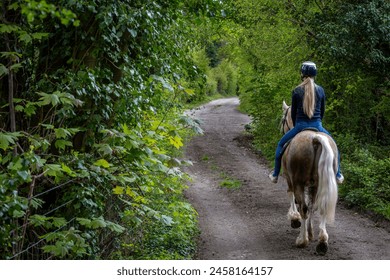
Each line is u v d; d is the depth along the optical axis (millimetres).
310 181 10344
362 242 11828
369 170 16562
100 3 8195
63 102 7043
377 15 18531
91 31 8352
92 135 8531
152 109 9625
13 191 6281
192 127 8906
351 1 19688
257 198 17094
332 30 19000
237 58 27391
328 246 11398
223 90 74188
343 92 21172
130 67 9359
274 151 25375
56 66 8547
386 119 21734
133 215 8508
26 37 6910
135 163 8297
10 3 7305
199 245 11750
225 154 26641
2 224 6520
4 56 7723
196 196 17641
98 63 8828
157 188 9336
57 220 7035
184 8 10539
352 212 15008
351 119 21281
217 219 14414
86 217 8086
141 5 9234
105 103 8500
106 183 8164
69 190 8016
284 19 20906
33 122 8391
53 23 8133
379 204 14594
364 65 19875
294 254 10766
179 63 11492
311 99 10711
